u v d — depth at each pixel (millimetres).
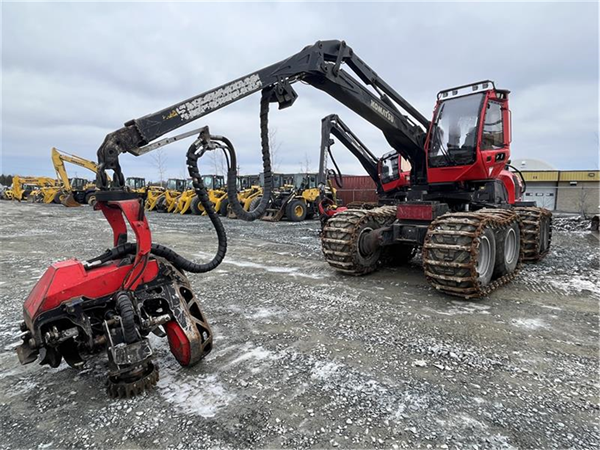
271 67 4316
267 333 3461
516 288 4816
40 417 2281
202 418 2221
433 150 5832
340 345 3182
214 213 3340
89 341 2430
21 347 2512
